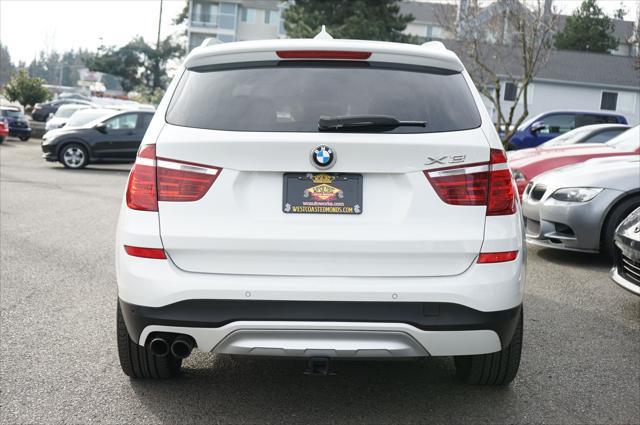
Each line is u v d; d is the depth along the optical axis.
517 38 22.56
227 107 3.23
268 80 3.33
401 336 3.09
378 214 3.11
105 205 11.77
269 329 3.07
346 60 3.40
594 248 7.22
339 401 3.69
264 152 3.08
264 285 3.06
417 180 3.10
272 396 3.74
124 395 3.70
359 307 3.07
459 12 24.73
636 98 44.47
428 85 3.35
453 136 3.16
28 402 3.57
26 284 6.03
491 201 3.16
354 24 34.78
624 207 7.15
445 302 3.09
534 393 3.84
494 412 3.57
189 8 68.50
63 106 27.67
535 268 7.29
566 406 3.66
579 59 46.19
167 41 76.75
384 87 3.32
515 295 3.21
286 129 3.14
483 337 3.15
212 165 3.11
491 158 3.18
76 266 6.83
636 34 22.12
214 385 3.88
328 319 3.06
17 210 10.66
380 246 3.08
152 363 3.76
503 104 43.88
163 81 76.94
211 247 3.10
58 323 4.93
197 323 3.09
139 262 3.15
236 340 3.12
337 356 3.10
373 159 3.08
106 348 4.43
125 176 17.70
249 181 3.12
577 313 5.54
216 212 3.11
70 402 3.59
